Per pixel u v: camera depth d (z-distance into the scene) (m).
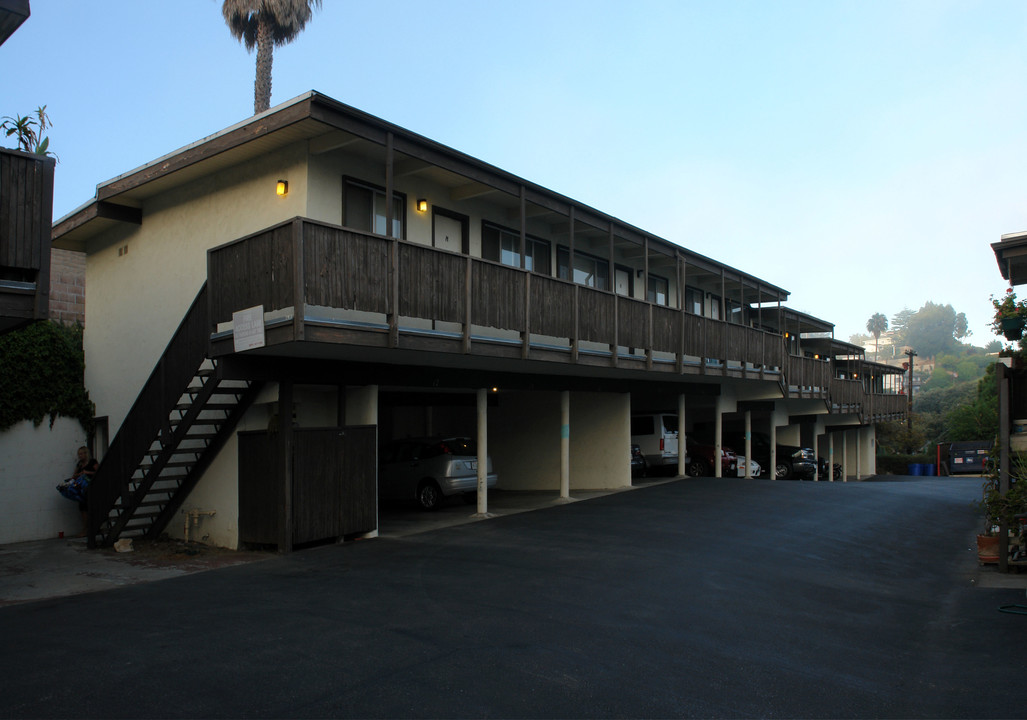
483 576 9.68
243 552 12.09
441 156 12.60
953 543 14.31
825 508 16.91
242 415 12.51
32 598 9.29
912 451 56.16
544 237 17.67
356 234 10.34
